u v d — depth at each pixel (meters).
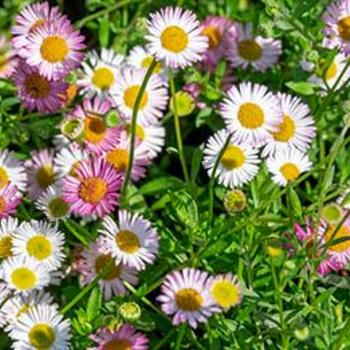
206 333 0.56
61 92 0.59
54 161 0.59
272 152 0.57
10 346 0.57
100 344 0.54
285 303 0.56
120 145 0.59
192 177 0.58
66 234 0.59
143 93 0.57
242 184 0.58
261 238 0.56
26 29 0.59
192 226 0.57
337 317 0.55
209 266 0.57
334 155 0.56
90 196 0.56
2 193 0.57
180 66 0.58
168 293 0.52
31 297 0.55
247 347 0.54
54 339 0.54
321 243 0.56
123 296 0.56
